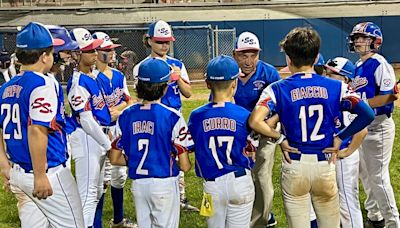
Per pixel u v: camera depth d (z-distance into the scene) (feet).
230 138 11.78
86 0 77.10
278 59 73.20
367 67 14.67
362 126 10.87
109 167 16.78
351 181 13.57
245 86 14.80
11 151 10.93
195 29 68.13
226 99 12.18
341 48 73.26
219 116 11.88
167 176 12.15
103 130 14.64
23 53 10.78
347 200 13.57
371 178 15.48
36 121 10.35
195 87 62.34
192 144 12.16
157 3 73.77
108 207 19.43
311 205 12.34
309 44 10.80
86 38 14.33
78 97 13.83
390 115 15.11
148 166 12.05
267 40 73.10
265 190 15.40
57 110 10.86
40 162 10.49
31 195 11.00
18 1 75.46
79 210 11.59
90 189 14.70
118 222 17.34
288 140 11.14
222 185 11.94
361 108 10.76
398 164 25.09
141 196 12.18
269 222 17.28
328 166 11.07
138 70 12.35
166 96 16.40
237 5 72.49
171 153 12.23
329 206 11.48
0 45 69.36
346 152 11.98
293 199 11.39
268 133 10.96
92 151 14.64
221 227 12.33
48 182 10.71
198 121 12.08
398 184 21.83
